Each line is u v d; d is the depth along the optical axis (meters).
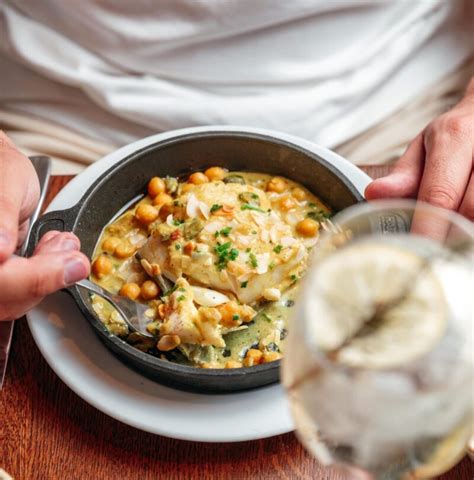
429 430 0.39
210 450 0.59
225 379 0.57
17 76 0.96
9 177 0.60
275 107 0.92
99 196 0.71
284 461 0.58
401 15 0.94
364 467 0.41
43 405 0.61
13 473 0.58
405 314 0.37
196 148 0.76
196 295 0.65
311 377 0.38
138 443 0.59
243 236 0.67
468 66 1.04
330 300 0.38
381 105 1.00
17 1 0.88
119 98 0.91
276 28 0.87
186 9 0.84
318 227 0.73
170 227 0.68
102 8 0.85
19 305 0.59
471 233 0.42
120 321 0.65
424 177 0.64
